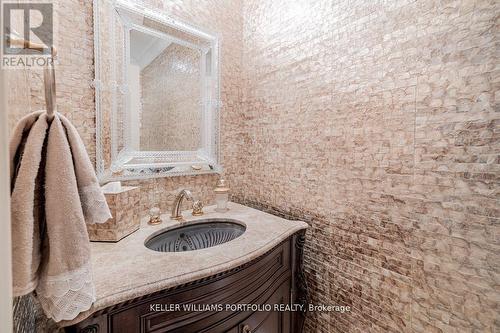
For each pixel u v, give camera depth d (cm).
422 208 77
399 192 82
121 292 55
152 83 108
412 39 78
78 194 45
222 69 135
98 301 51
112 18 93
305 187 113
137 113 104
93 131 91
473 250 68
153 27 107
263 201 135
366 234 91
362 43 91
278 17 123
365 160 91
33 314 53
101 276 61
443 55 72
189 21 117
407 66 79
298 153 116
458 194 70
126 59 99
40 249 42
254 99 139
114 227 82
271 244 85
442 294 73
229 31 138
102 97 92
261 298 85
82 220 44
